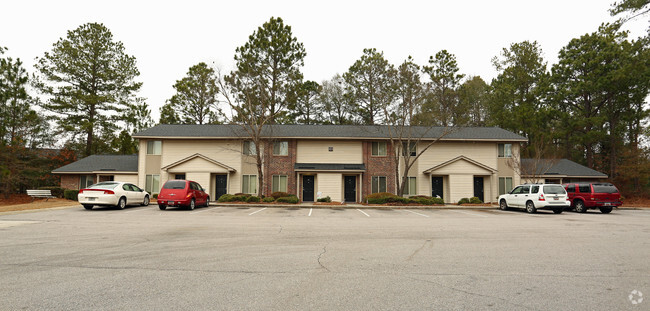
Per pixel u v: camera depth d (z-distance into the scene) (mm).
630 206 27406
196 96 37156
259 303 4645
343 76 39438
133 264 6742
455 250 8273
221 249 8250
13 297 4805
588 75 33562
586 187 20516
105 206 19734
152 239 9516
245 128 26500
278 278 5852
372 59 35188
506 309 4465
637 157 32062
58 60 35469
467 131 30344
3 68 27984
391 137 26953
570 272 6297
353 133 29531
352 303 4668
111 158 32219
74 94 35531
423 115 26547
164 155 28906
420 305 4602
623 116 32750
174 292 5074
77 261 6957
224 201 24266
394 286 5438
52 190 28594
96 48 37125
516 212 20016
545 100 36594
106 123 37656
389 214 18203
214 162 27641
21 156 31875
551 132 33969
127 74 38406
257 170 28859
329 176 27828
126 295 4926
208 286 5379
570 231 11555
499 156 29625
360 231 11383
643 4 15328
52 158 35562
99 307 4449
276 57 33406
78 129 35906
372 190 29016
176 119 39906
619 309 4480
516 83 38969
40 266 6531
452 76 36094
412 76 26109
